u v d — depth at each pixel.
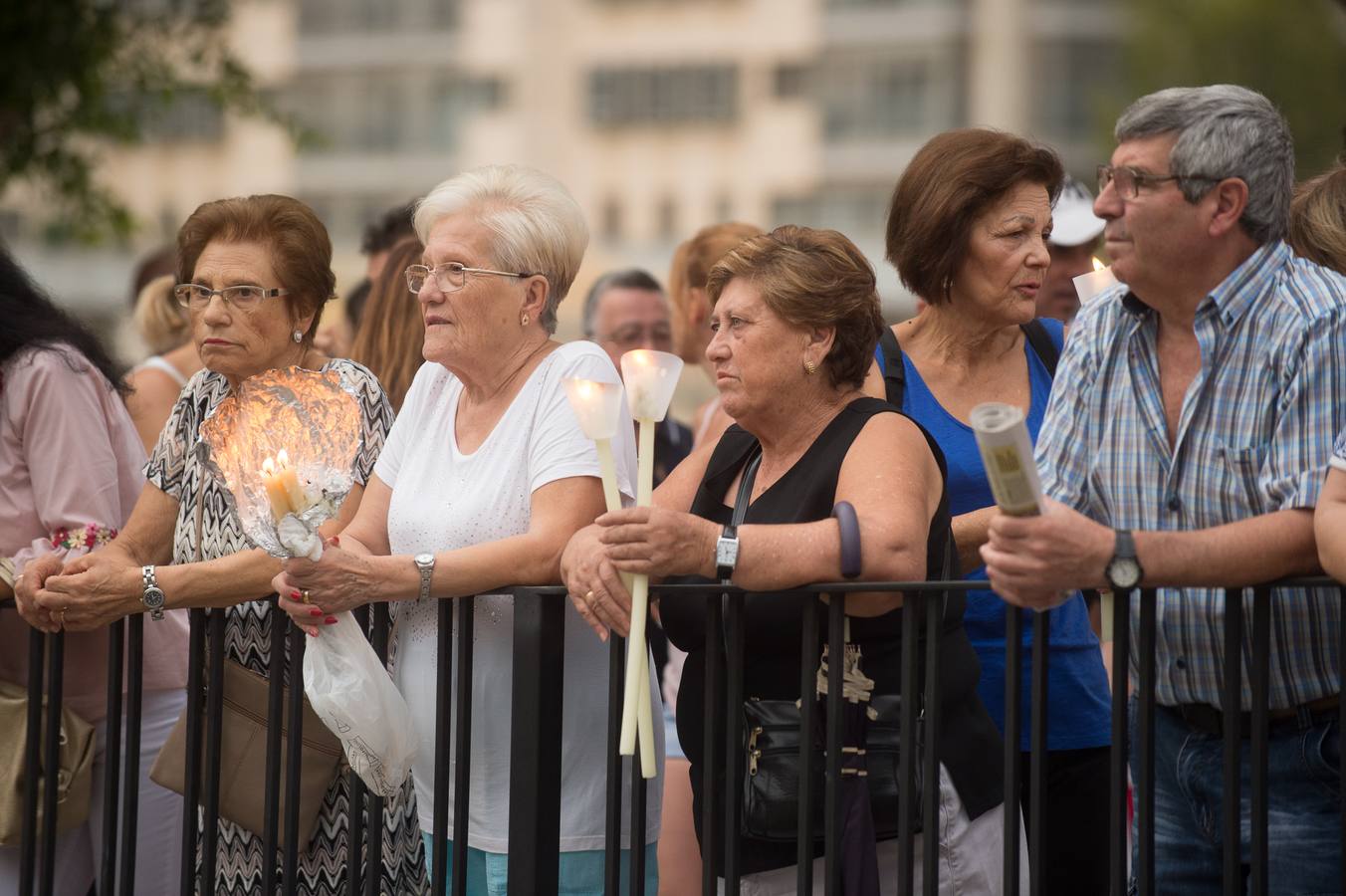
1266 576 8.77
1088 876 11.70
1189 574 8.59
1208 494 9.37
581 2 130.12
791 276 9.88
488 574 10.17
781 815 9.67
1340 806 8.98
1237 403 9.27
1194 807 9.97
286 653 11.34
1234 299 9.24
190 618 11.00
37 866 11.95
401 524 11.02
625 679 9.78
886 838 9.83
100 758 12.47
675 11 128.75
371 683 10.11
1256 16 86.88
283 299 11.49
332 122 133.00
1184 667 9.75
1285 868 9.58
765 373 9.95
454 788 10.43
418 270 10.96
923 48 127.81
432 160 132.38
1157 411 9.57
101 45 31.31
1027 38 127.00
